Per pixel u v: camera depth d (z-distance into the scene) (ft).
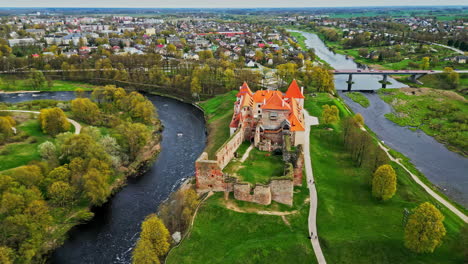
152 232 270.05
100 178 347.15
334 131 499.51
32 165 346.95
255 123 461.37
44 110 491.72
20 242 277.64
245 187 319.88
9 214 287.89
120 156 437.99
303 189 349.82
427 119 620.49
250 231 293.02
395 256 254.88
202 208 317.22
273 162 395.75
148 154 480.23
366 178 366.22
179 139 544.21
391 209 313.94
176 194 344.08
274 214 309.22
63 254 295.48
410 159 463.83
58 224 326.85
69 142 398.62
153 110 611.06
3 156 409.28
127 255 294.66
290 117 447.83
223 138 490.08
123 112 615.16
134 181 412.98
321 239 281.13
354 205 325.83
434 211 247.70
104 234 320.29
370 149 403.54
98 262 287.28
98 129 478.59
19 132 474.49
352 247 264.93
